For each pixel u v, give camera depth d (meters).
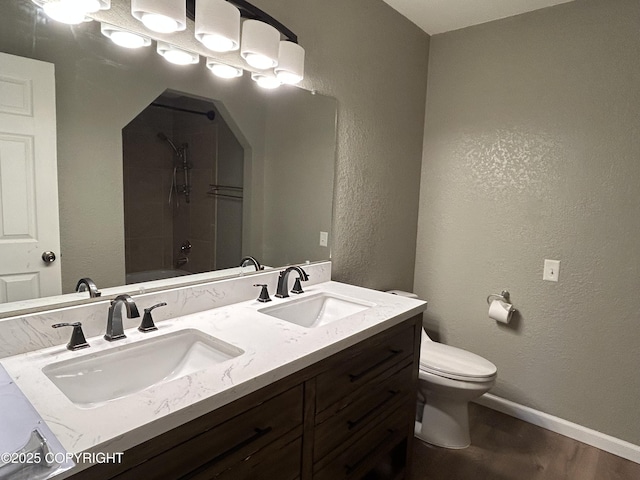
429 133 2.66
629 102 1.96
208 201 1.56
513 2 2.14
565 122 2.15
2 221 1.07
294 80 1.70
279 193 1.82
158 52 1.36
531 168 2.27
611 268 2.07
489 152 2.41
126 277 1.33
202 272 1.56
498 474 1.92
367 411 1.45
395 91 2.38
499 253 2.42
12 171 1.08
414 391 1.78
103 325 1.21
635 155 1.96
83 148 1.21
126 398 0.86
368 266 2.35
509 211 2.37
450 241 2.61
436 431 2.15
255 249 1.75
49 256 1.16
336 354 1.26
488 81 2.39
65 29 1.14
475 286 2.53
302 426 1.16
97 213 1.25
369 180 2.28
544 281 2.28
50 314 1.11
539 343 2.32
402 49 2.39
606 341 2.11
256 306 1.57
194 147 1.50
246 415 0.98
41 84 1.11
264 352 1.12
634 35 1.93
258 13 1.51
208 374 0.98
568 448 2.14
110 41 1.24
